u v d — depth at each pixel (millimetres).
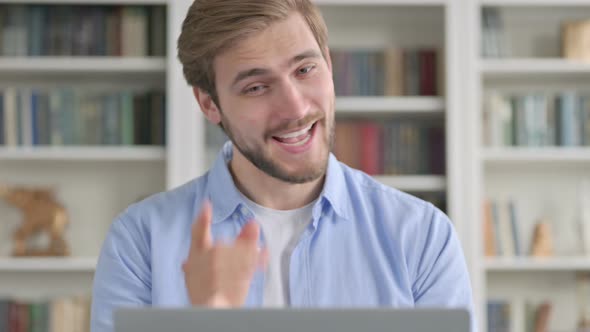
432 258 1553
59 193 3740
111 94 3588
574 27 3645
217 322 952
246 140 1457
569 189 3795
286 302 1529
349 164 3619
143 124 3580
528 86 3809
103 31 3586
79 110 3582
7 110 3574
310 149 1433
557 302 3748
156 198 1636
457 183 3514
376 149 3627
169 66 3508
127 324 955
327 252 1552
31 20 3578
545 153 3562
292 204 1566
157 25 3580
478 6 3582
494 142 3607
